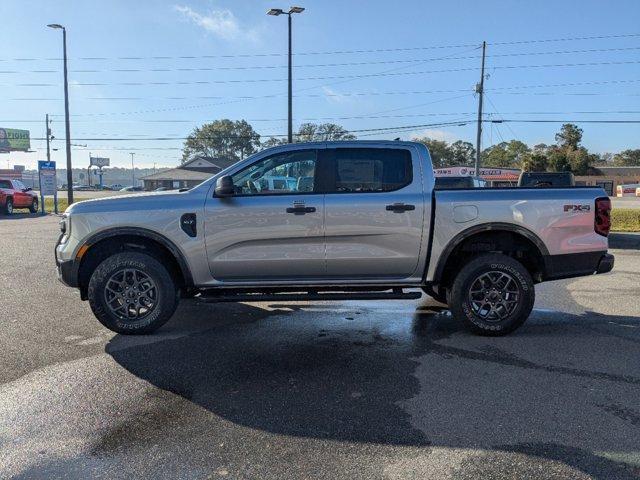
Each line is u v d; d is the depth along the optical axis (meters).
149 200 5.48
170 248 5.40
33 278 8.60
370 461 3.09
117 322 5.50
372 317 6.49
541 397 3.99
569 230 5.55
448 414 3.71
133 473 2.97
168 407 3.83
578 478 2.90
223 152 114.25
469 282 5.52
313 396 4.03
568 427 3.50
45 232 16.16
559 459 3.10
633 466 3.02
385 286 5.61
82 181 142.25
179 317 6.46
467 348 5.21
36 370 4.55
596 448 3.22
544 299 7.49
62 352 5.04
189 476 2.94
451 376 4.45
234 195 5.45
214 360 4.85
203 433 3.44
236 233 5.40
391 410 3.78
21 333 5.63
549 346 5.27
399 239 5.44
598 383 4.28
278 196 5.44
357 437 3.38
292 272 5.51
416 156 5.53
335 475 2.95
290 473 2.97
